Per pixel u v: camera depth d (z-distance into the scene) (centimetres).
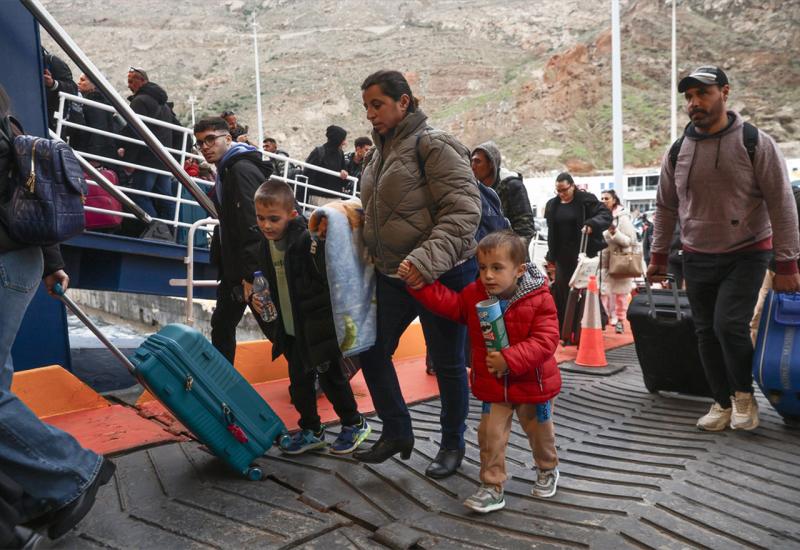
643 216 1320
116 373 543
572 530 261
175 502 286
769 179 356
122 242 576
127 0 18838
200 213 697
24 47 423
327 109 13625
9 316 239
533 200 4022
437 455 326
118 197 500
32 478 228
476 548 248
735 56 12325
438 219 292
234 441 309
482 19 16475
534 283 275
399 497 294
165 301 1253
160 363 291
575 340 702
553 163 10619
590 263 671
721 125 369
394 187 293
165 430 378
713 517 270
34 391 401
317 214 303
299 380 344
